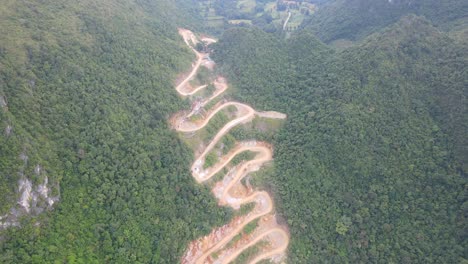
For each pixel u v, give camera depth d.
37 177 66.19
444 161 87.44
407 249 83.75
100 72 94.50
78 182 74.94
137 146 87.12
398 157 92.12
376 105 100.75
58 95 80.38
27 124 70.81
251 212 98.38
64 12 100.56
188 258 85.00
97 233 72.31
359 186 94.38
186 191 91.25
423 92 99.31
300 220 93.94
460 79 93.75
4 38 79.00
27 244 63.00
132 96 97.38
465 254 76.88
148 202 81.69
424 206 85.62
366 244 87.69
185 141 102.62
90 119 82.62
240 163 107.69
